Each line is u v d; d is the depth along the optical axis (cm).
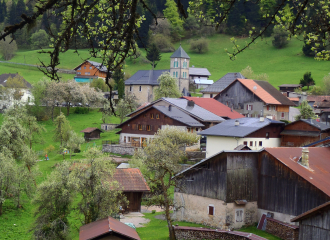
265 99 11981
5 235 5175
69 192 4528
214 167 5162
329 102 13888
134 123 9925
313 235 2978
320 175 4716
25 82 16862
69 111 14762
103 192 4588
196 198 5359
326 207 2889
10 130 7275
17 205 6178
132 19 897
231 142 7856
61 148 9588
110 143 10425
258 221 5150
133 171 6625
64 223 4319
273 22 1166
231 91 12644
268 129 8325
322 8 1077
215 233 4409
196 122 9344
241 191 5103
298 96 15662
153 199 4662
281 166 4878
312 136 8144
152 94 16888
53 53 890
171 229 4525
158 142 6153
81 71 18725
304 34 1184
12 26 809
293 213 4706
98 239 3531
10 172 6062
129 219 5719
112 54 919
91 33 952
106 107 13112
